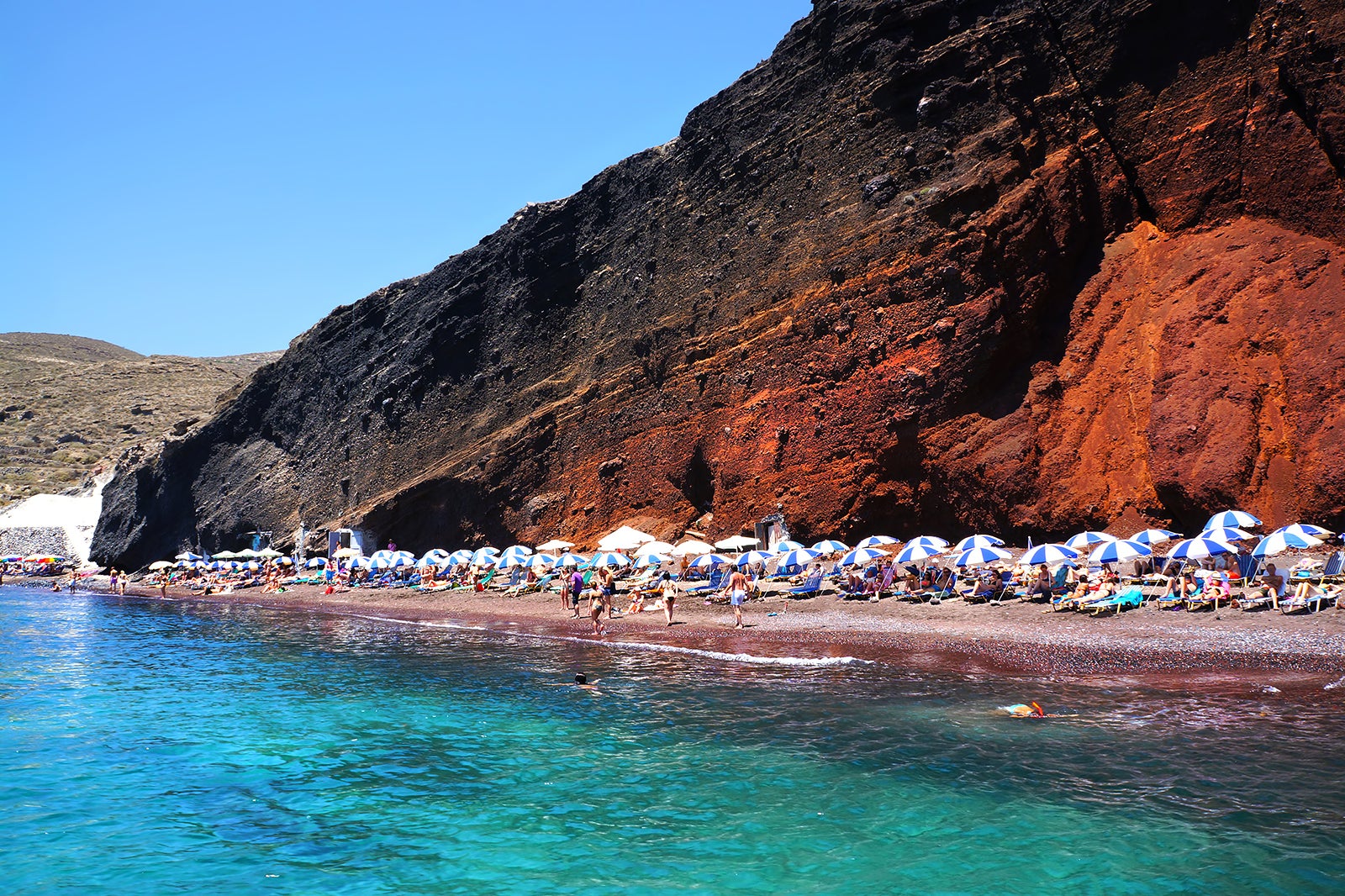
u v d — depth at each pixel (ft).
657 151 175.52
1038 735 45.50
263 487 229.86
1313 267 93.09
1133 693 52.29
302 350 238.07
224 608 153.48
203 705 62.69
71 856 34.78
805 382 124.77
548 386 171.53
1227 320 96.02
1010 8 124.06
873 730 48.52
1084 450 101.86
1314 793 35.50
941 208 117.19
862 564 98.48
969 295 111.86
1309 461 84.38
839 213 130.93
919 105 126.31
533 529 157.99
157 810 39.93
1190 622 70.03
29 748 50.83
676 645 81.46
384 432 200.85
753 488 125.80
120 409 502.79
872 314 119.55
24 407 501.15
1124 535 94.38
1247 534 77.20
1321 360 87.20
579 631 95.61
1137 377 101.24
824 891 30.12
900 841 33.81
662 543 115.65
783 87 148.77
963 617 82.94
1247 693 50.60
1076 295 111.75
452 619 116.57
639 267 164.35
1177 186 108.68
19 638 108.17
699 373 141.18
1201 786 37.04
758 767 43.32
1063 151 114.73
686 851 33.88
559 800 39.99
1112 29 114.73
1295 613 68.49
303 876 32.78
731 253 146.72
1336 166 95.61
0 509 365.81
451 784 42.78
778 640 80.64
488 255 196.13
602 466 150.51
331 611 137.69
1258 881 29.14
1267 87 101.55
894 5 132.16
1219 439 89.66
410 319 210.59
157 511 254.27
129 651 94.68
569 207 183.73
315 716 58.23
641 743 48.60
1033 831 33.94
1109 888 29.35
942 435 109.70
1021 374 109.70
